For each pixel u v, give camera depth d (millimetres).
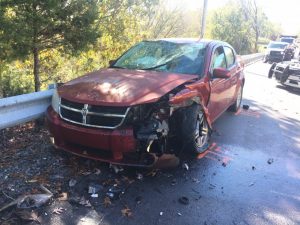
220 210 3826
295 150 6066
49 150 4969
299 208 4020
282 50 25219
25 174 4254
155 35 16859
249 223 3631
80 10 6797
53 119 4496
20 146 5055
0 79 7172
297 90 13266
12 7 6016
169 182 4367
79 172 4410
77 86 4648
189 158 5203
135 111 4148
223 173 4785
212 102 5895
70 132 4293
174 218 3596
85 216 3516
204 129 5316
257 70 19844
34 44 6555
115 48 10867
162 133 4367
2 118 4746
